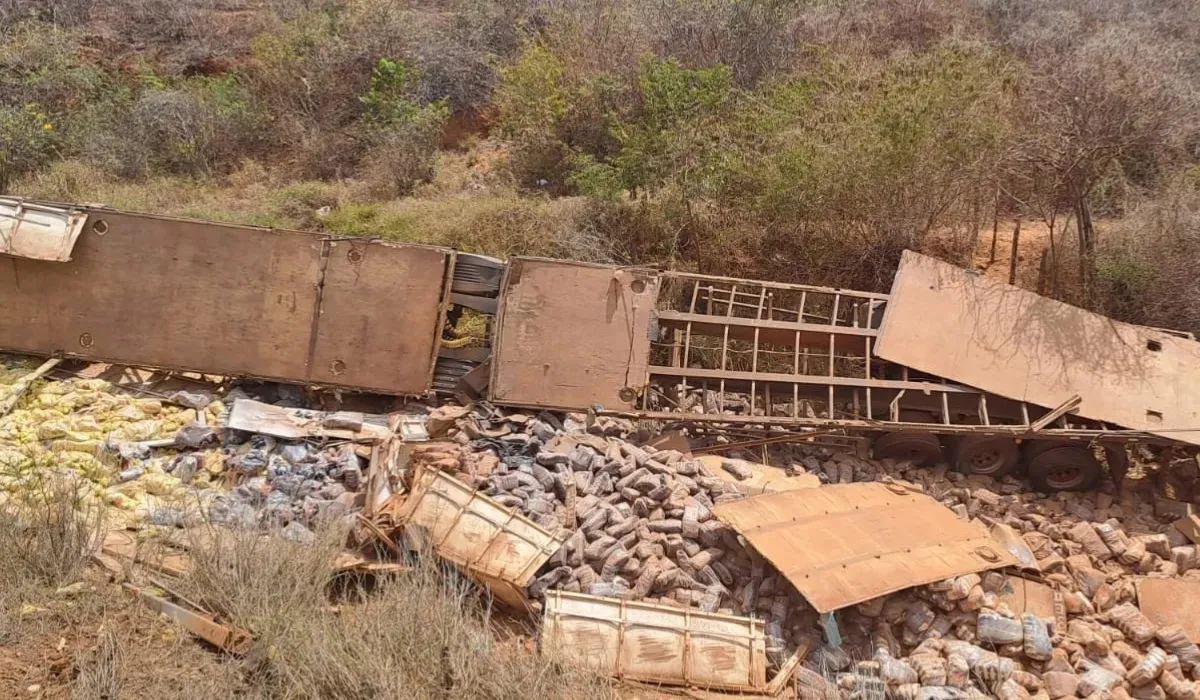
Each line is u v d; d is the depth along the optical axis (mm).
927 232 9055
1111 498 7012
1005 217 9648
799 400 7594
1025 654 5152
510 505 5688
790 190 8797
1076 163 8336
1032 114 8953
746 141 9469
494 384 7062
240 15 15445
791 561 5273
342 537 5246
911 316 7266
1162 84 8586
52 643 4426
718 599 5379
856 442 7383
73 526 5105
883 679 4895
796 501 5934
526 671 4426
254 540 5004
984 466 7152
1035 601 5625
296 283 7062
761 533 5512
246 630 4520
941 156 8656
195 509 5594
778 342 7527
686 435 7234
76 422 6441
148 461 6234
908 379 7215
